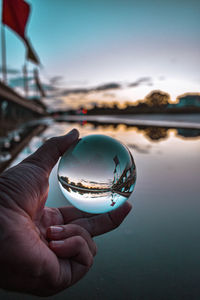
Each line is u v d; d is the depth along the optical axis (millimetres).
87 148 179
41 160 194
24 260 116
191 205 348
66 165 181
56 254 137
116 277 203
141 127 2199
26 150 928
